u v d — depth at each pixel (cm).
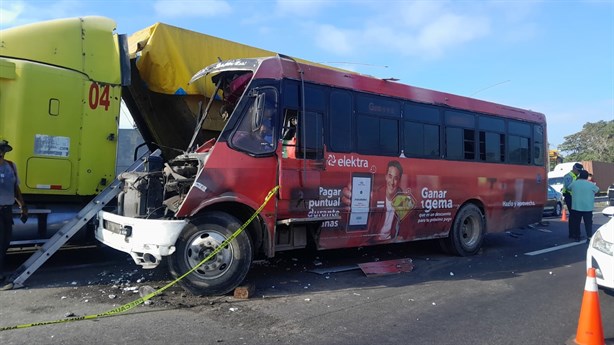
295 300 600
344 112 739
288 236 684
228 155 612
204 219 598
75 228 681
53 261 788
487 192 985
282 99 662
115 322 496
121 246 611
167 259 593
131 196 642
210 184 596
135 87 849
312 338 468
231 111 726
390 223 802
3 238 635
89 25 771
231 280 609
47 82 712
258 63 650
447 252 953
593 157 6312
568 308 592
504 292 667
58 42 739
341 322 520
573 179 1209
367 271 756
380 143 788
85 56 757
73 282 653
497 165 1012
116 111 779
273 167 648
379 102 793
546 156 1155
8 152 686
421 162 852
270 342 454
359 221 754
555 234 1311
